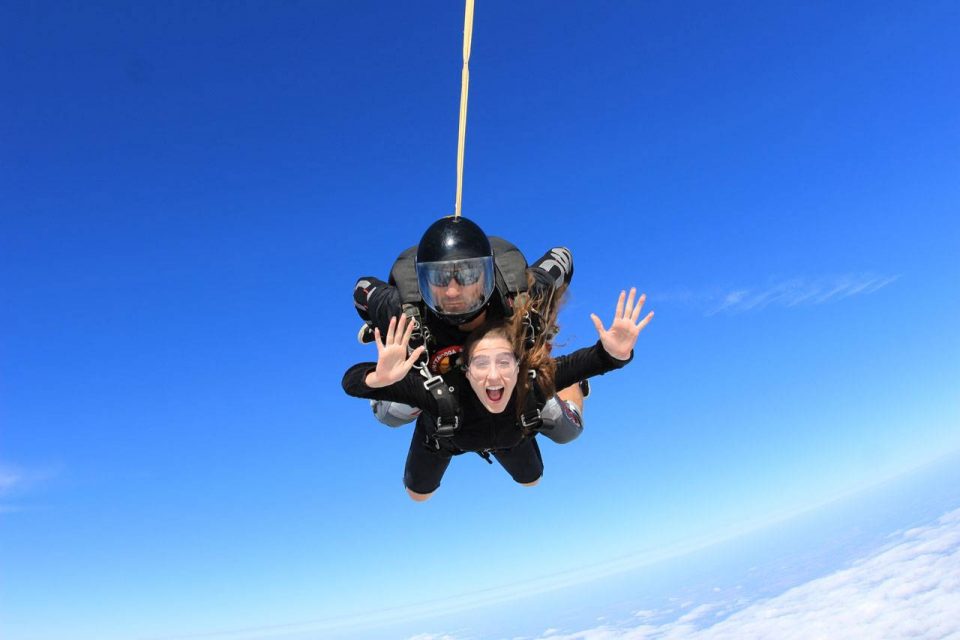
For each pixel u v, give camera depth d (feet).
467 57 14.03
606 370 14.69
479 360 13.69
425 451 18.84
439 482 20.71
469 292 12.97
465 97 14.01
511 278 14.28
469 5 13.61
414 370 14.47
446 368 14.30
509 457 18.89
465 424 15.17
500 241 15.26
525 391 14.42
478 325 14.15
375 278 16.39
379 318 15.05
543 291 14.98
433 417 14.62
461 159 14.12
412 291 14.26
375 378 13.25
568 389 20.18
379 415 19.39
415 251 15.24
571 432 19.98
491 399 14.24
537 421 15.07
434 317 14.15
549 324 15.15
